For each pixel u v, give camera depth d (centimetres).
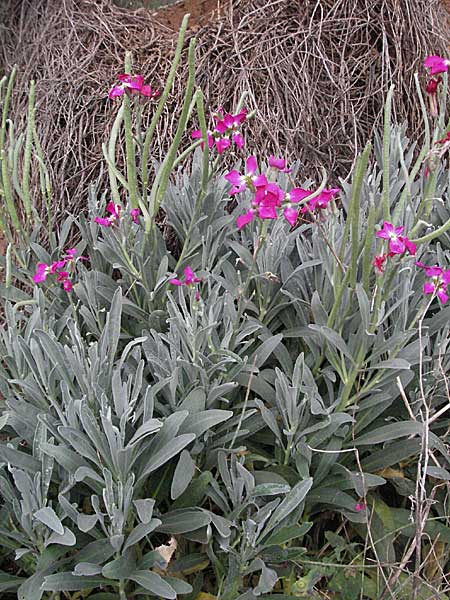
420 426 170
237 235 226
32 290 255
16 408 167
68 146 284
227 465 175
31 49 337
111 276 233
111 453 151
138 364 169
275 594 165
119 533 151
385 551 174
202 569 177
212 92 284
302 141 277
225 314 189
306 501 177
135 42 309
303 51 288
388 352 178
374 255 189
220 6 312
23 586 149
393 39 293
